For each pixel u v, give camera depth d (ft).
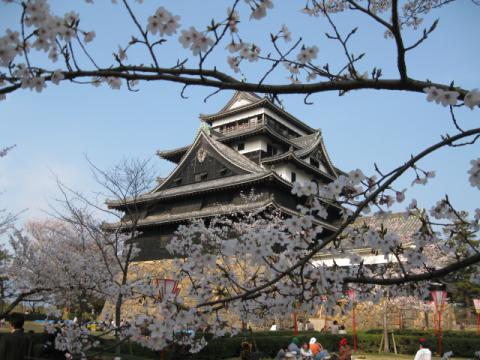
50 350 33.17
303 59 12.32
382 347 74.49
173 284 18.71
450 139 10.10
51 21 9.35
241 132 118.83
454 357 69.87
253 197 90.99
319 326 92.38
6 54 9.31
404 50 9.56
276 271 11.44
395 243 12.39
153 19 9.59
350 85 10.19
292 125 139.74
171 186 113.91
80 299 41.55
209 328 13.97
